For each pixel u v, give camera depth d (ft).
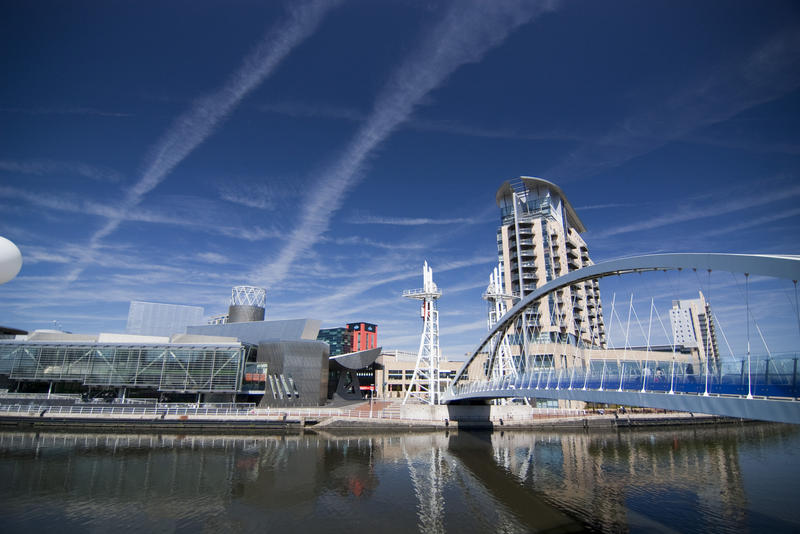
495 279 272.10
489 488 114.42
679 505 103.71
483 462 143.02
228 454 145.28
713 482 125.39
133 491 106.93
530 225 318.45
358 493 108.06
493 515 94.68
